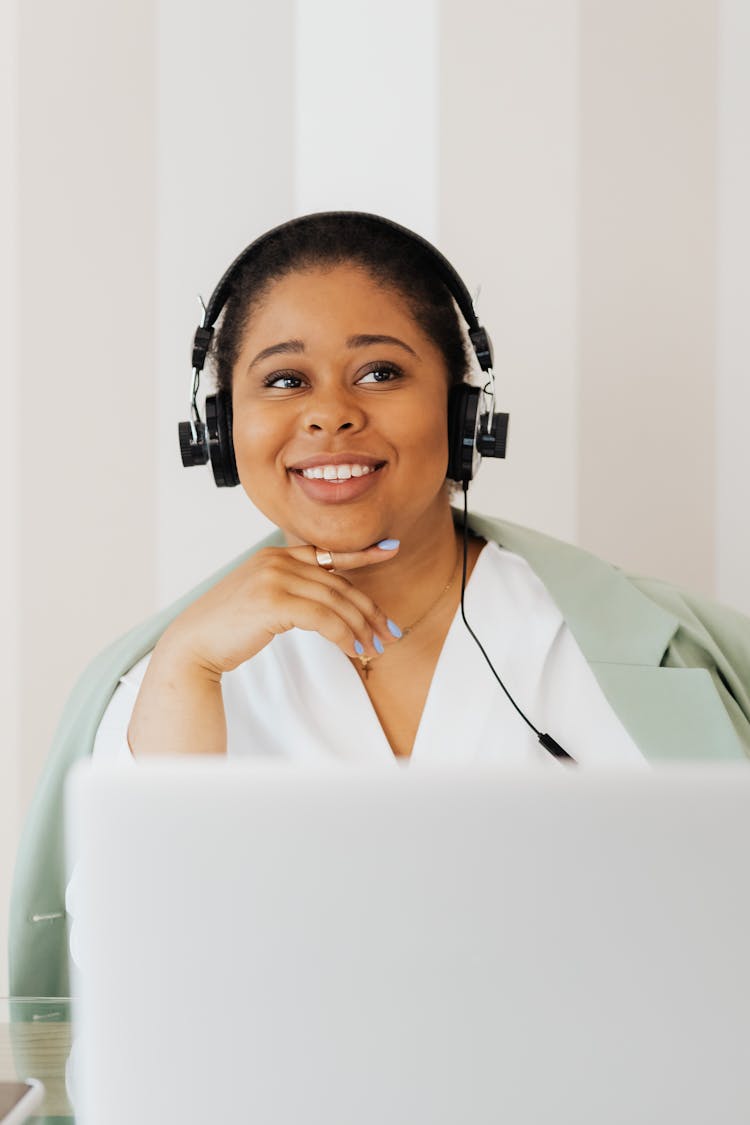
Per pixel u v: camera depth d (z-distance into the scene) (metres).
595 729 1.48
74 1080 0.85
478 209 2.08
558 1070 0.62
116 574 2.10
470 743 1.46
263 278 1.45
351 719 1.48
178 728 1.36
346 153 2.08
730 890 0.61
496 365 2.09
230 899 0.61
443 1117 0.62
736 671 1.59
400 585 1.51
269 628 1.34
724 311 2.11
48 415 2.09
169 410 2.10
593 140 2.08
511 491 2.11
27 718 2.10
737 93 2.08
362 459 1.39
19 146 2.07
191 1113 0.62
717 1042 0.62
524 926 0.62
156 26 2.07
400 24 2.07
